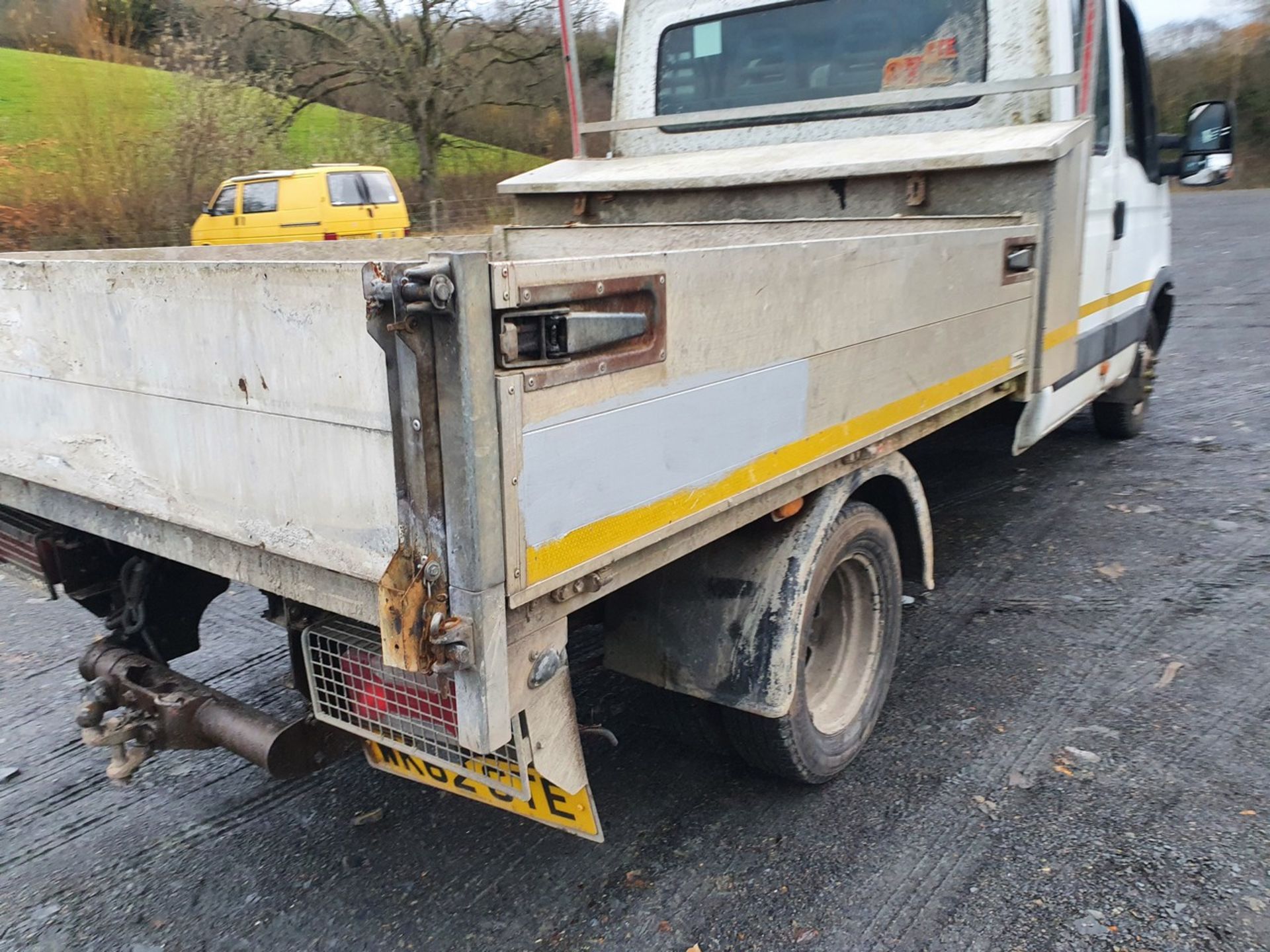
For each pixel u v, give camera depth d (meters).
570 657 3.93
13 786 3.30
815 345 2.49
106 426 2.34
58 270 2.33
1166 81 32.03
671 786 3.21
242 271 1.91
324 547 1.93
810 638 3.10
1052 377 4.09
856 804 3.07
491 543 1.67
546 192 4.79
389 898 2.74
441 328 1.59
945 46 4.23
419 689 2.02
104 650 2.74
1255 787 3.05
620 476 1.93
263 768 2.35
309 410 1.87
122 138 15.34
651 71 5.13
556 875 2.80
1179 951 2.41
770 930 2.55
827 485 2.81
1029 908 2.58
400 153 22.44
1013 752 3.31
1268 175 33.22
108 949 2.57
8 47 16.64
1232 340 10.48
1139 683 3.72
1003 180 3.80
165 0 18.45
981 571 4.87
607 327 1.84
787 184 4.21
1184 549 5.00
